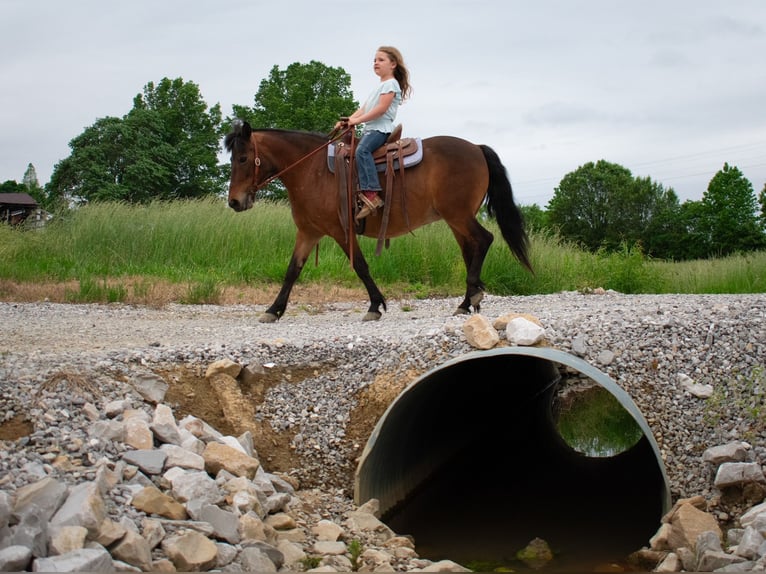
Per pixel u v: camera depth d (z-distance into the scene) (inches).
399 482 255.0
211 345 258.4
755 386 233.8
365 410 242.1
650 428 228.8
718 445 221.6
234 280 551.5
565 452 344.2
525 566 204.5
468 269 352.5
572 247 694.5
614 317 267.6
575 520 245.4
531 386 402.6
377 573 167.9
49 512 150.3
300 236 362.0
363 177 333.7
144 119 1465.3
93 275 535.8
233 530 164.9
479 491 282.0
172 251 614.9
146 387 220.5
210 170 1582.2
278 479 209.8
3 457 171.2
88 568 132.6
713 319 263.6
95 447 181.5
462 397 307.7
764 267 663.1
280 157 350.0
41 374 210.5
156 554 151.1
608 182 2322.8
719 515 202.2
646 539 223.9
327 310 449.1
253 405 238.5
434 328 275.9
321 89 1565.0
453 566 177.3
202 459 188.7
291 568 167.3
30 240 608.1
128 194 1391.5
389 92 333.7
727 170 2047.2
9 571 128.6
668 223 2192.4
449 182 341.1
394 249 600.1
